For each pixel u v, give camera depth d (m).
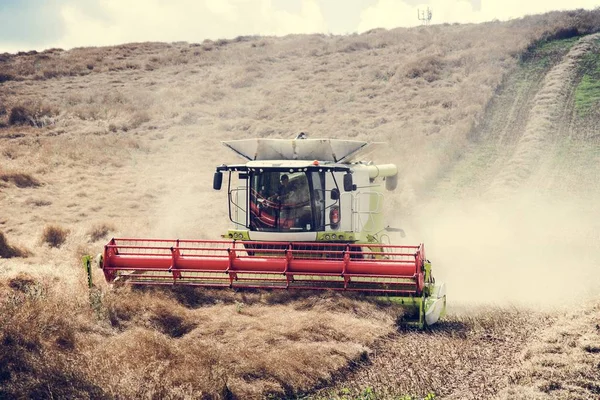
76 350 11.84
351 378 12.40
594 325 14.51
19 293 14.73
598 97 50.06
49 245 24.09
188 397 10.60
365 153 19.92
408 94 56.06
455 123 48.19
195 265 16.41
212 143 48.78
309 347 13.23
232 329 14.08
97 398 10.34
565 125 45.84
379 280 16.14
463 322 16.06
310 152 19.16
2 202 32.53
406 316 16.06
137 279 16.69
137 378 10.81
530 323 15.57
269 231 18.12
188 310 15.31
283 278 16.56
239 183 18.41
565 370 12.02
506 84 55.88
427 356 13.46
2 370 10.71
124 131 51.97
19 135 49.25
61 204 33.53
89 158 43.78
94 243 24.80
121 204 34.28
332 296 15.96
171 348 12.20
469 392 11.50
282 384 11.80
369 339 14.08
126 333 13.14
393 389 11.70
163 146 48.03
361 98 56.88
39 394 10.34
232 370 11.88
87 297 14.62
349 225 18.39
